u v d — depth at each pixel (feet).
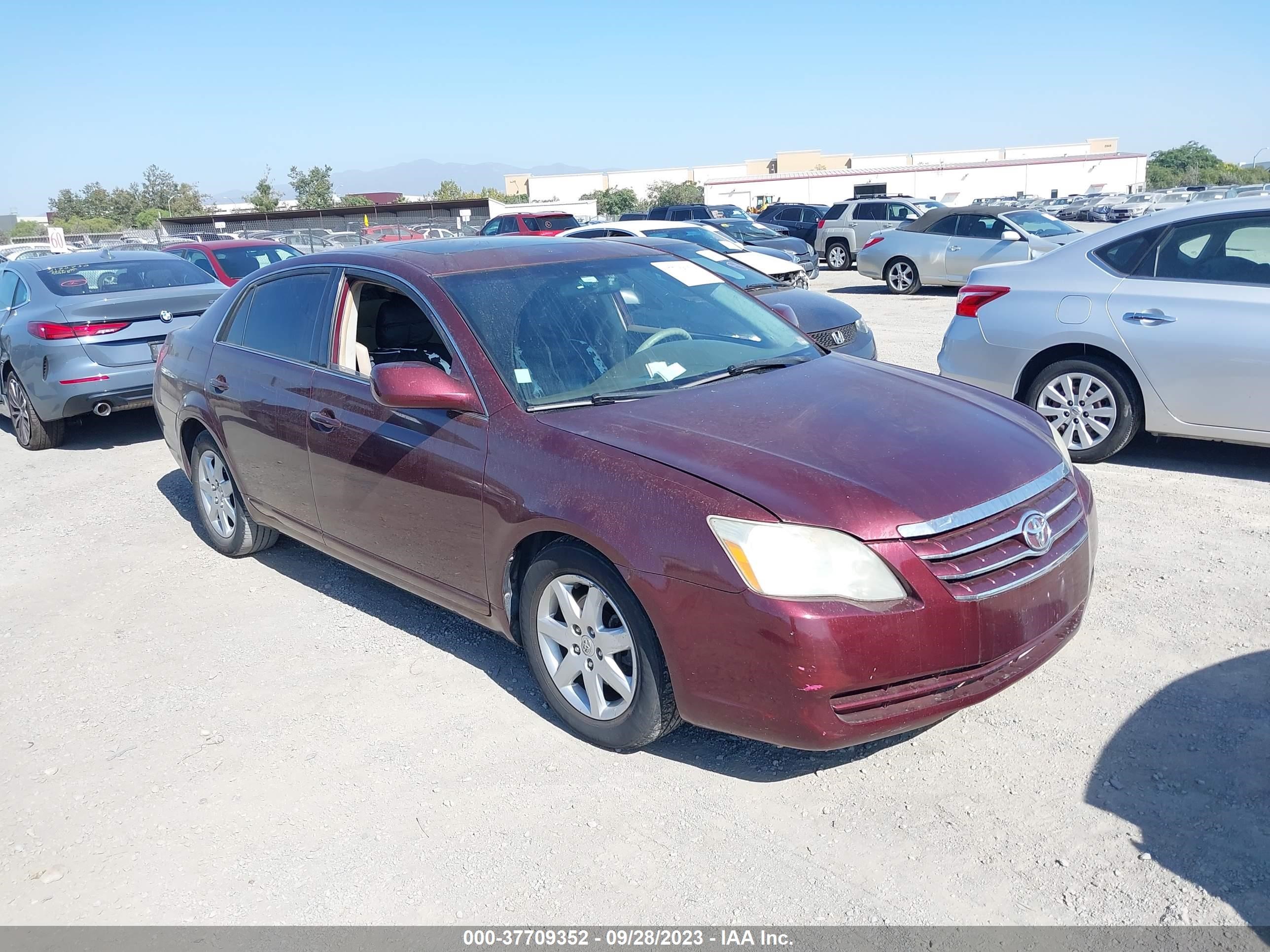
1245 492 18.60
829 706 9.45
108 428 31.50
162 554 19.01
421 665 13.82
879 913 8.70
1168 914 8.43
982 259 56.70
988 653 9.90
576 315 13.47
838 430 11.13
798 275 35.70
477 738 11.87
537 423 11.66
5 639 15.61
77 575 18.22
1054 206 168.45
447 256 14.39
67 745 12.37
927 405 12.21
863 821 9.93
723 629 9.70
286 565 18.06
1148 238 19.62
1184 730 11.01
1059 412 20.88
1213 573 15.02
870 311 51.21
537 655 11.84
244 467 16.62
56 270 29.01
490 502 11.78
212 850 10.13
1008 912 8.60
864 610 9.40
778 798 10.39
